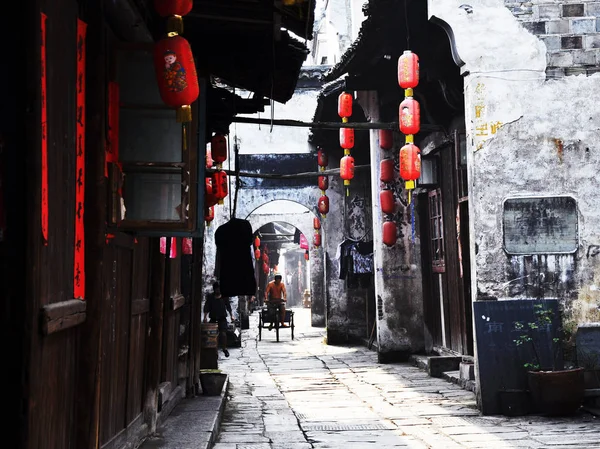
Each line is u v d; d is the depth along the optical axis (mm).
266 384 13172
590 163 10062
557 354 9820
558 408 9289
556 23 10203
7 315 3277
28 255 3295
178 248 9828
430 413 9828
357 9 21406
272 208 29484
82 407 4418
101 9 4699
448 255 14289
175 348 9656
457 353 13953
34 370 3357
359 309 21359
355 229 21531
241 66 9812
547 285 9969
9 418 3285
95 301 4508
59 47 4004
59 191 3959
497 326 9859
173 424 8008
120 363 6035
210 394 10547
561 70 10172
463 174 12828
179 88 5172
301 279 62500
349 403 10852
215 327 12672
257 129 23516
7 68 3324
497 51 10172
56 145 3910
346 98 15266
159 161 5785
